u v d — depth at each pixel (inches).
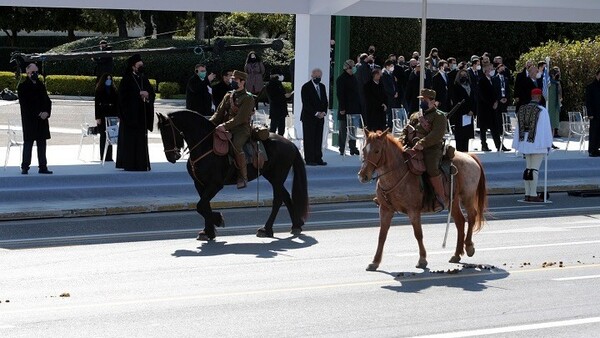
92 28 3107.8
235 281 738.2
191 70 2647.6
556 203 1195.9
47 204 1080.2
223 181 926.4
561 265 809.5
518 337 582.9
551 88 1589.6
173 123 919.0
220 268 788.6
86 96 2593.5
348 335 581.6
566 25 2596.0
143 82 1210.0
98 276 753.6
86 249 867.4
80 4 1237.7
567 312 647.1
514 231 982.4
